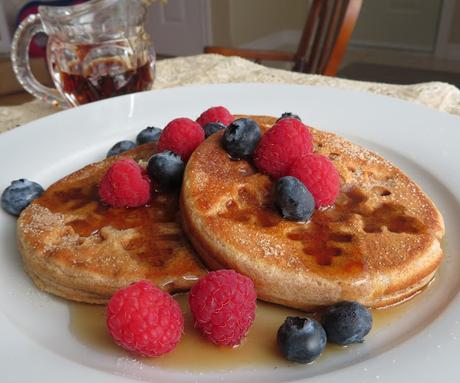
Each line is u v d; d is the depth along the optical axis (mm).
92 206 205
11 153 247
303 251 174
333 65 438
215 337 149
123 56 308
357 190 205
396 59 1018
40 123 267
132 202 202
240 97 294
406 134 261
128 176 200
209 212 183
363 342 156
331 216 190
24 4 662
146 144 244
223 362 150
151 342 141
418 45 1062
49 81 470
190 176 195
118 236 188
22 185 213
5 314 166
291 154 191
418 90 324
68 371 137
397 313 168
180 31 980
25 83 324
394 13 1050
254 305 153
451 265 187
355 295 164
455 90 326
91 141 263
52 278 177
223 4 935
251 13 1001
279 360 151
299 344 145
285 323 151
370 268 167
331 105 286
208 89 300
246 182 193
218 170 198
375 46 1098
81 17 299
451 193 223
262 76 361
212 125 230
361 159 218
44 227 192
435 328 152
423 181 234
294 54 491
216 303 146
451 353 142
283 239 176
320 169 186
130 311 141
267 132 197
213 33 966
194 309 149
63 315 169
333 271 166
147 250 185
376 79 849
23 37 315
